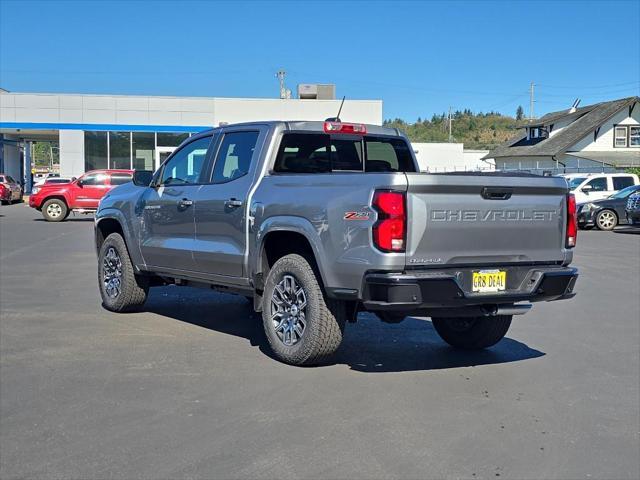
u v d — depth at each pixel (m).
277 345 6.12
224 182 6.79
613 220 23.83
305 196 5.79
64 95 37.84
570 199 5.96
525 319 8.45
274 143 6.53
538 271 5.72
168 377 5.71
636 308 9.20
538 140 58.91
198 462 4.05
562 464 4.11
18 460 4.07
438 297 5.22
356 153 7.14
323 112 38.50
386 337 7.34
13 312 8.35
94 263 13.17
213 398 5.19
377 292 5.19
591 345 7.10
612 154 50.84
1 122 37.59
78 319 7.96
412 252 5.21
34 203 25.67
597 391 5.54
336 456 4.16
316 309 5.76
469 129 188.25
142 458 4.11
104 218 8.41
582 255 15.63
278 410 4.94
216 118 38.41
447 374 5.93
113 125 38.03
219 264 6.71
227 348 6.68
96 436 4.44
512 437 4.52
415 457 4.16
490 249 5.52
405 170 7.50
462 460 4.14
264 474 3.90
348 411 4.94
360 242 5.30
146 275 8.04
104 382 5.57
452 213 5.32
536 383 5.72
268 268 6.33
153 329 7.48
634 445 4.43
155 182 7.78
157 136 38.38
